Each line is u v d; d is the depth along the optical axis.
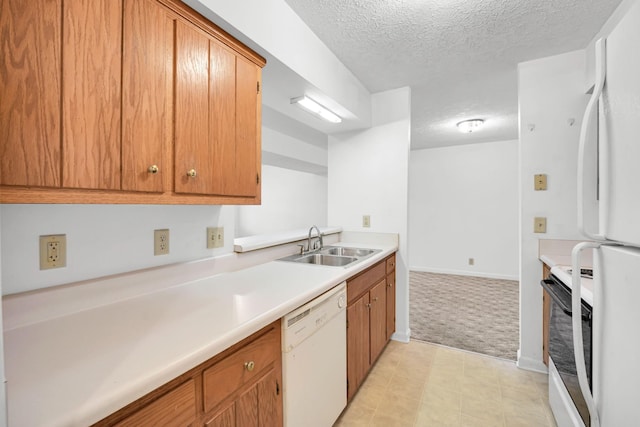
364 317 1.95
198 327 0.93
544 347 2.14
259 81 1.45
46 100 0.74
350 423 1.66
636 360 0.63
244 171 1.35
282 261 1.94
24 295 0.92
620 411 0.69
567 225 2.10
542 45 1.99
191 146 1.11
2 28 0.68
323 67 1.94
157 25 0.99
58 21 0.76
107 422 0.63
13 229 0.91
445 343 2.62
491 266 4.84
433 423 1.66
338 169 2.95
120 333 0.88
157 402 0.72
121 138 0.90
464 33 1.85
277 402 1.15
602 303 0.78
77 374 0.68
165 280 1.32
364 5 1.59
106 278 1.12
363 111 2.59
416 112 3.31
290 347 1.19
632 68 0.65
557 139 2.12
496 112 3.31
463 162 5.02
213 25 1.19
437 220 5.23
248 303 1.14
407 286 2.67
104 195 0.86
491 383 2.03
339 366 1.59
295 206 6.05
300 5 1.59
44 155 0.74
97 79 0.84
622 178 0.69
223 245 1.62
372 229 2.79
